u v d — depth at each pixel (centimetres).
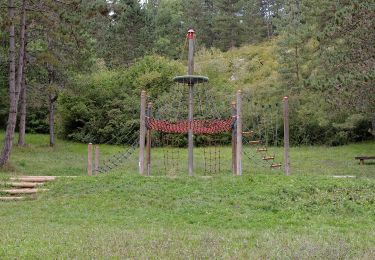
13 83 2067
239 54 5091
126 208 1320
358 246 838
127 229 1049
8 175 1809
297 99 3434
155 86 3644
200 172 2139
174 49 5878
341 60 1891
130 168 2320
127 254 736
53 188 1564
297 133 3419
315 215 1230
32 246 813
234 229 1076
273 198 1353
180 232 995
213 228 1093
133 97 3559
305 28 3344
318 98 2980
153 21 5878
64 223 1148
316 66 3284
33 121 4028
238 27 6138
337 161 2492
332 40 2248
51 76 2953
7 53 2705
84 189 1527
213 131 1850
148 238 895
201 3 6906
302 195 1383
